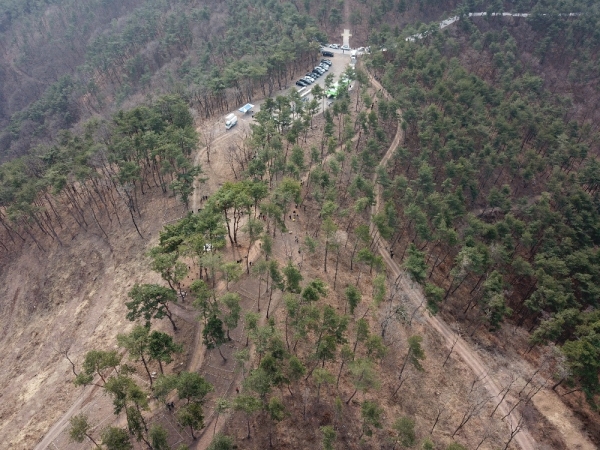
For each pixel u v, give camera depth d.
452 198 121.12
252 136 135.25
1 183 128.50
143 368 88.38
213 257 87.62
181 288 103.94
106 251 122.69
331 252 114.25
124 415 83.25
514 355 103.25
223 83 164.75
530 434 86.69
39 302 117.88
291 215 123.19
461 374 95.44
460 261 104.31
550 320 95.00
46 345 103.94
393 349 96.31
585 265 110.38
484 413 88.75
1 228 141.00
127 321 100.81
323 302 99.75
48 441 80.88
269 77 184.25
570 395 95.12
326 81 173.25
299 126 137.25
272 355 76.50
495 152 140.12
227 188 105.75
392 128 160.50
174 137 129.38
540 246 122.44
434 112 143.62
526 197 136.38
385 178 126.06
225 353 90.12
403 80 170.12
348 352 77.19
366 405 71.06
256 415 79.06
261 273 91.31
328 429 69.19
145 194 136.25
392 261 119.25
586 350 84.62
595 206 131.38
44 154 136.38
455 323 107.38
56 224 136.50
